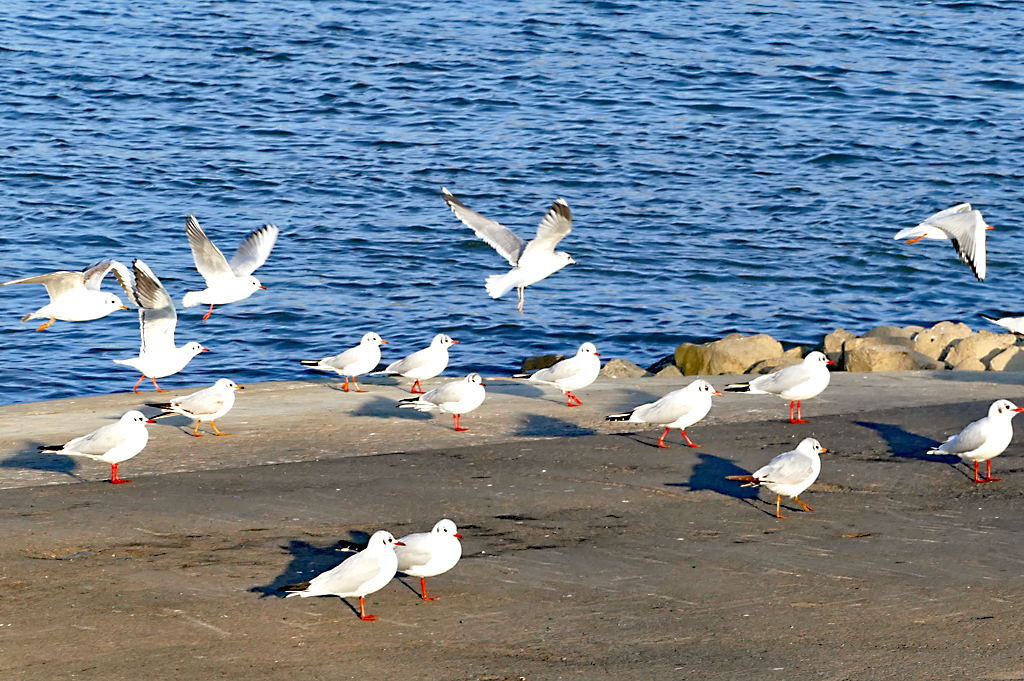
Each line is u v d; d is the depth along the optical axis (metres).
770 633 9.91
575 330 27.20
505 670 9.32
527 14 55.72
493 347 26.11
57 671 9.24
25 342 25.38
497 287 16.58
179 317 27.27
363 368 18.50
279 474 14.15
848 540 11.99
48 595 10.52
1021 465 14.25
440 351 17.94
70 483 13.79
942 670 9.24
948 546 11.78
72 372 23.97
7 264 29.62
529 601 10.56
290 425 16.47
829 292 30.08
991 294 30.27
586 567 11.30
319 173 37.50
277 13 55.62
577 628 10.04
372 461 14.68
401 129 41.62
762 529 12.32
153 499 13.18
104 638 9.79
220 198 35.25
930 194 36.62
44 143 39.09
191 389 19.31
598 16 55.38
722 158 39.44
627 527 12.39
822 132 41.94
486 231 17.17
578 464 14.48
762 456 14.72
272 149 39.50
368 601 10.58
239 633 9.93
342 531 12.23
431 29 53.06
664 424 14.71
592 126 42.16
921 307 29.39
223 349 25.66
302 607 10.42
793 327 27.77
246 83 46.00
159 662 9.42
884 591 10.71
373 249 32.16
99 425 16.53
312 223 33.72
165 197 35.12
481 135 41.16
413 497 13.30
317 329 26.89
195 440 15.70
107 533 12.07
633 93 45.53
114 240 31.72
